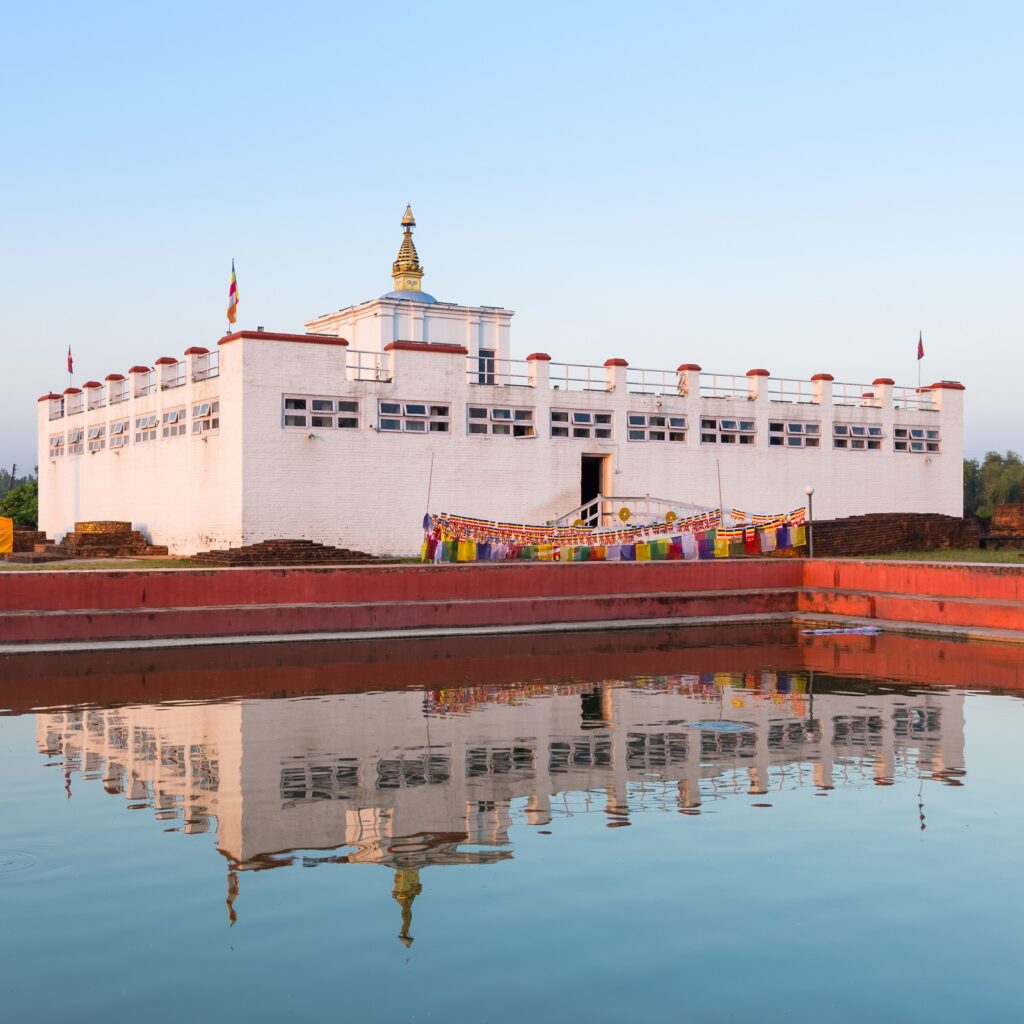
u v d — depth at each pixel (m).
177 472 34.78
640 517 37.31
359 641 23.34
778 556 35.16
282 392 31.33
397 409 33.22
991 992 6.82
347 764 12.45
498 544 30.91
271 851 9.37
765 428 40.06
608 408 36.94
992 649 22.64
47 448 46.94
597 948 7.42
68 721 14.88
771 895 8.36
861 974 7.05
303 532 31.56
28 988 6.87
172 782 11.65
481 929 7.73
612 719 15.17
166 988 6.86
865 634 25.38
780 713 15.63
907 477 43.22
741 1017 6.50
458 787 11.48
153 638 21.94
